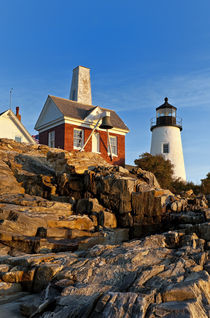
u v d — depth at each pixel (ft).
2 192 51.96
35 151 77.92
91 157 66.54
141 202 47.60
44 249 35.06
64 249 36.55
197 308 17.89
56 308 19.89
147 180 57.31
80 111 95.45
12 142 80.38
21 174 60.64
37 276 25.82
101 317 17.87
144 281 22.04
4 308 22.13
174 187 83.41
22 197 48.75
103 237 41.24
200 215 43.16
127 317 17.33
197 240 30.40
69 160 59.00
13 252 34.50
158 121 115.55
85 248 38.22
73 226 42.78
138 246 29.68
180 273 22.90
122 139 100.27
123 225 48.44
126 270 23.82
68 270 24.80
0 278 26.61
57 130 91.20
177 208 46.42
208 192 79.61
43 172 65.10
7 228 37.37
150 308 17.93
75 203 50.39
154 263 25.11
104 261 25.91
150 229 46.29
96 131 94.43
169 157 110.32
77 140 90.79
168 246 31.40
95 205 48.14
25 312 21.22
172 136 112.06
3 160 67.21
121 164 98.37
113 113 107.65
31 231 38.78
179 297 19.07
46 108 97.40
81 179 55.88
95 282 22.91
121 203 48.85
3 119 95.55
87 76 123.34
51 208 45.34
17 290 25.88
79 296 20.39
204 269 23.82
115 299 18.60
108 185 50.62
